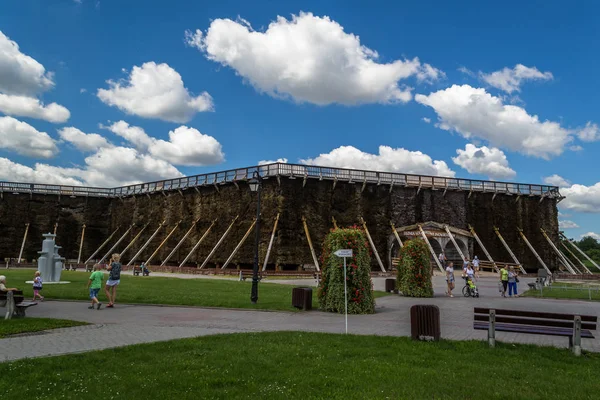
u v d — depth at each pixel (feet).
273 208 164.14
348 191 173.78
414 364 26.16
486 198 191.93
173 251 175.32
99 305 53.36
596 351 30.63
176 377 22.66
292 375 23.25
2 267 184.24
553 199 202.39
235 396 19.94
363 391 20.62
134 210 218.38
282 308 54.24
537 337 36.60
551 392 20.81
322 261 55.62
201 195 189.78
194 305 56.90
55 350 29.60
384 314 51.42
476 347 30.66
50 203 219.00
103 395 19.90
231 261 165.58
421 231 161.79
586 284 116.78
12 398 19.38
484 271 165.48
